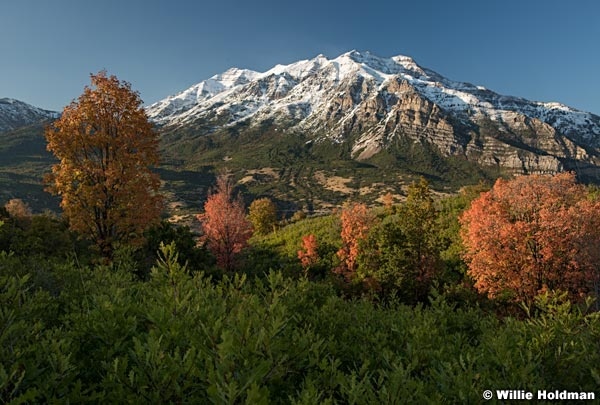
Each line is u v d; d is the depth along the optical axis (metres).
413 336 5.36
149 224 18.41
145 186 18.09
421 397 3.31
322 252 35.94
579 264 18.20
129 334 4.29
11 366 3.22
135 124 17.81
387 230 25.16
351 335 5.93
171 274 5.11
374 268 24.98
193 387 3.14
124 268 9.83
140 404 2.88
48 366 3.57
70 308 6.20
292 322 5.81
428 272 24.00
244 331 3.09
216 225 33.62
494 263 19.22
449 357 4.69
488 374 3.98
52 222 24.36
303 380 3.75
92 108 16.97
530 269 18.52
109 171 16.83
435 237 24.83
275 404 3.36
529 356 4.23
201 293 5.17
